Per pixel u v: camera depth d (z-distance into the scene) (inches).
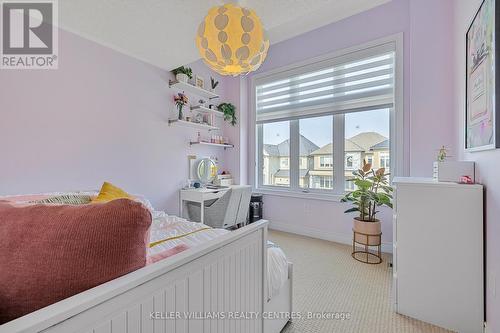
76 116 80.9
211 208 112.5
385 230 107.7
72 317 17.5
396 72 104.2
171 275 25.7
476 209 54.2
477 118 55.0
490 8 45.9
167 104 114.5
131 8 65.6
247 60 59.7
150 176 107.0
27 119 70.1
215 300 32.6
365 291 73.9
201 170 134.3
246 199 120.0
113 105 92.0
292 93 139.4
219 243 33.2
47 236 20.8
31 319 16.0
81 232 21.0
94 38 83.1
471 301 54.5
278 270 53.7
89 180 84.4
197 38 58.4
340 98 122.1
